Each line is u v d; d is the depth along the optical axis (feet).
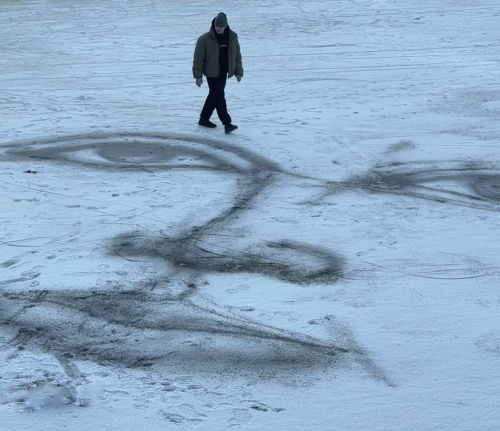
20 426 14.30
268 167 33.35
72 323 18.78
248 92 50.65
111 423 14.49
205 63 38.24
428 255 23.22
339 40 70.95
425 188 30.50
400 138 38.58
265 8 88.22
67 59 64.08
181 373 16.47
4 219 26.07
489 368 16.61
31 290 20.53
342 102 47.37
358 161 34.35
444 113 44.37
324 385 15.96
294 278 21.54
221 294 20.47
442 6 86.43
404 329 18.44
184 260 22.82
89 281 21.15
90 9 91.04
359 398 15.44
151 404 15.20
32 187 29.84
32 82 54.90
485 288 20.84
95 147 36.29
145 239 24.45
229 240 24.49
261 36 73.10
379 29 75.72
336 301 19.99
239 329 18.49
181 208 27.55
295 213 27.20
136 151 35.65
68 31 77.36
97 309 19.52
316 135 38.93
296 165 33.65
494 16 80.43
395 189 30.32
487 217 26.89
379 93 50.08
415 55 64.08
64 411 14.89
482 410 15.01
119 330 18.45
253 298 20.20
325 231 25.32
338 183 31.09
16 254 23.00
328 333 18.24
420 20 79.56
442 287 20.88
